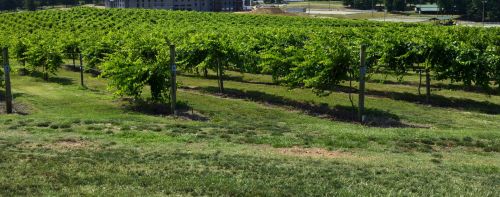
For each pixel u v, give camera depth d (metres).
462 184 10.37
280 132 16.31
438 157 13.04
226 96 25.78
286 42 34.09
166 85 21.70
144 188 9.55
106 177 10.27
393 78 30.97
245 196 9.27
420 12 136.12
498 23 108.31
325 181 10.39
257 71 29.00
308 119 20.80
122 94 22.28
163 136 15.07
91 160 11.80
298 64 22.72
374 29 47.69
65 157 12.02
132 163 11.60
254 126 17.75
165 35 37.19
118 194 9.09
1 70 24.62
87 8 76.69
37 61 31.00
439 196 9.52
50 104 22.38
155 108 21.94
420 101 24.73
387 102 24.09
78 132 15.50
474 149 14.14
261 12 112.62
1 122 16.92
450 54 23.70
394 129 17.55
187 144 14.09
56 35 43.22
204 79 31.42
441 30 43.34
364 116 20.03
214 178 10.33
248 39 34.81
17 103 22.23
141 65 21.61
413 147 14.12
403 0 141.62
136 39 29.55
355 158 12.66
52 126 16.30
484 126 19.86
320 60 21.45
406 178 10.77
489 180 10.79
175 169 11.13
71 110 21.05
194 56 26.38
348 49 21.52
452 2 127.81
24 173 10.43
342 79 21.73
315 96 24.36
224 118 20.47
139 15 72.00
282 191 9.56
